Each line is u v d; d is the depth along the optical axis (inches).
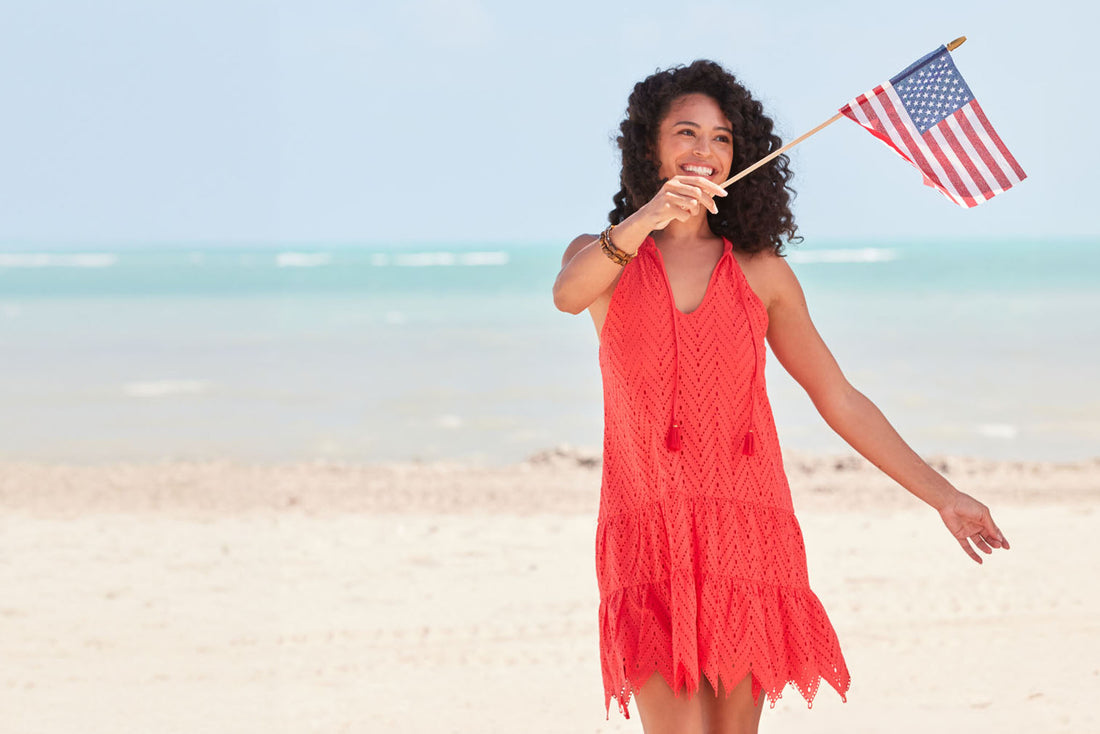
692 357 123.4
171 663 235.3
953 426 666.2
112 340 1240.8
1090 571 303.1
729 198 132.0
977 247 6314.0
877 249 6195.9
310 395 823.7
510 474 496.1
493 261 4357.8
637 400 124.3
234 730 194.4
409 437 658.8
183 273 3196.4
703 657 120.4
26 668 232.7
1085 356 975.0
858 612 265.7
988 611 263.6
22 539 363.6
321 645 247.6
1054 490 445.7
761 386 127.2
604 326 127.5
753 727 126.0
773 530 125.4
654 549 122.4
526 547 346.0
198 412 753.6
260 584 303.0
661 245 130.3
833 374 135.2
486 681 220.8
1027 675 214.8
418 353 1088.8
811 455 521.7
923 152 135.4
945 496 132.1
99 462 583.5
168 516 405.1
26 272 3270.2
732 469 123.8
